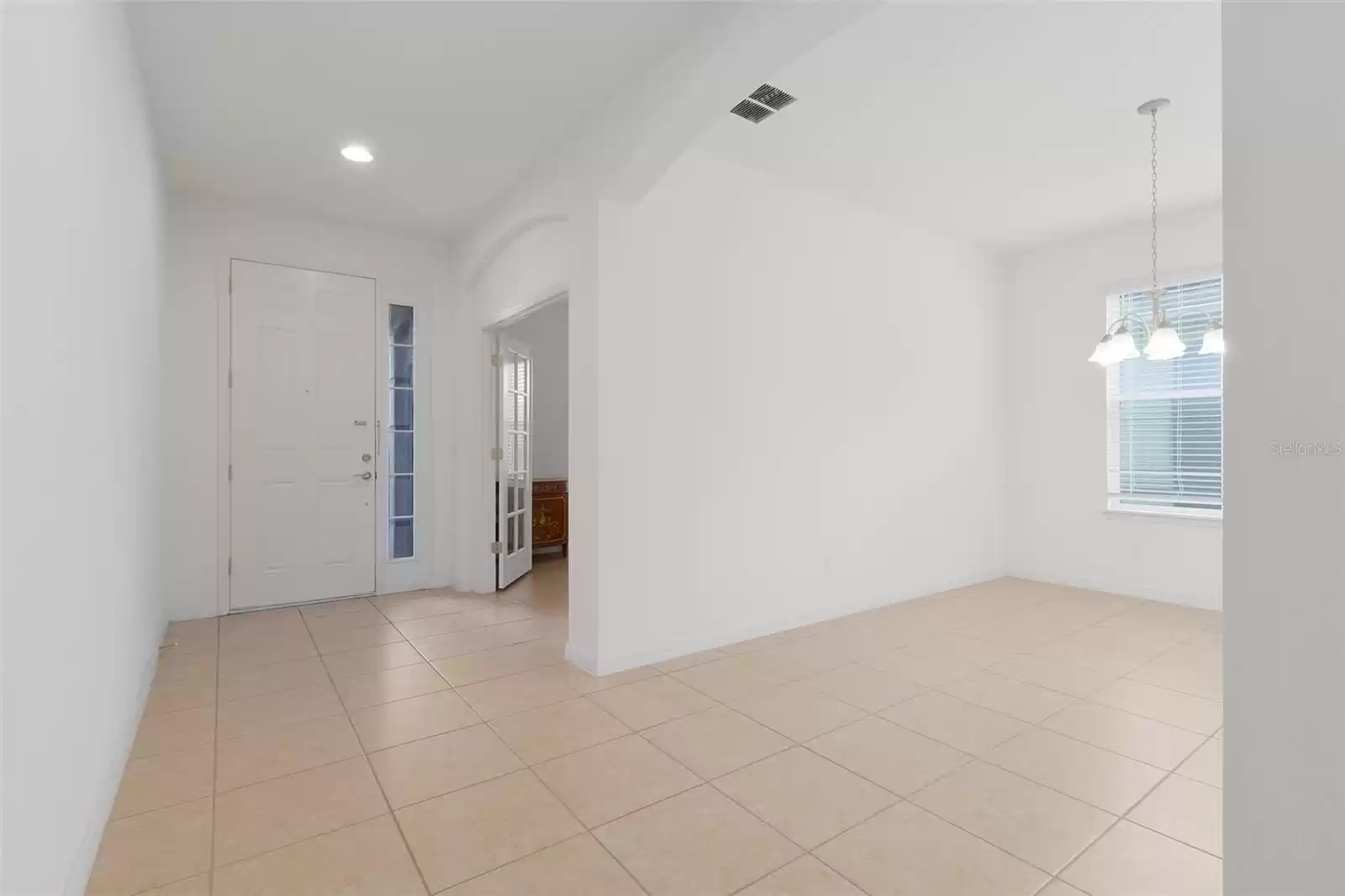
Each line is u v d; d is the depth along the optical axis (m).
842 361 4.37
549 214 3.66
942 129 3.39
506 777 2.25
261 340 4.46
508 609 4.53
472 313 5.03
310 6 2.40
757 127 3.36
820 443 4.23
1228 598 1.03
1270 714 0.98
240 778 2.24
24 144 1.30
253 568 4.43
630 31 2.57
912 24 2.53
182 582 4.20
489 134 3.38
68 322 1.62
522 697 2.96
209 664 3.39
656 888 1.71
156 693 3.00
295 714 2.77
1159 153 3.68
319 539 4.68
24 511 1.30
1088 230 4.99
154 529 3.41
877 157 3.72
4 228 1.19
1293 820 0.96
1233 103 1.02
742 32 2.36
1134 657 3.51
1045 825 1.98
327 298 4.69
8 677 1.22
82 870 1.69
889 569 4.67
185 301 4.21
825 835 1.93
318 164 3.72
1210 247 4.50
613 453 3.29
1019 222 4.81
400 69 2.81
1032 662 3.43
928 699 2.94
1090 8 2.45
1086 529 5.16
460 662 3.42
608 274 3.26
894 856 1.83
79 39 1.72
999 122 3.32
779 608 4.00
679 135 2.78
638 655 3.37
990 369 5.47
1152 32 2.59
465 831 1.94
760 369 3.92
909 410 4.80
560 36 2.59
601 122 3.16
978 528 5.36
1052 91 3.02
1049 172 3.94
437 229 4.84
